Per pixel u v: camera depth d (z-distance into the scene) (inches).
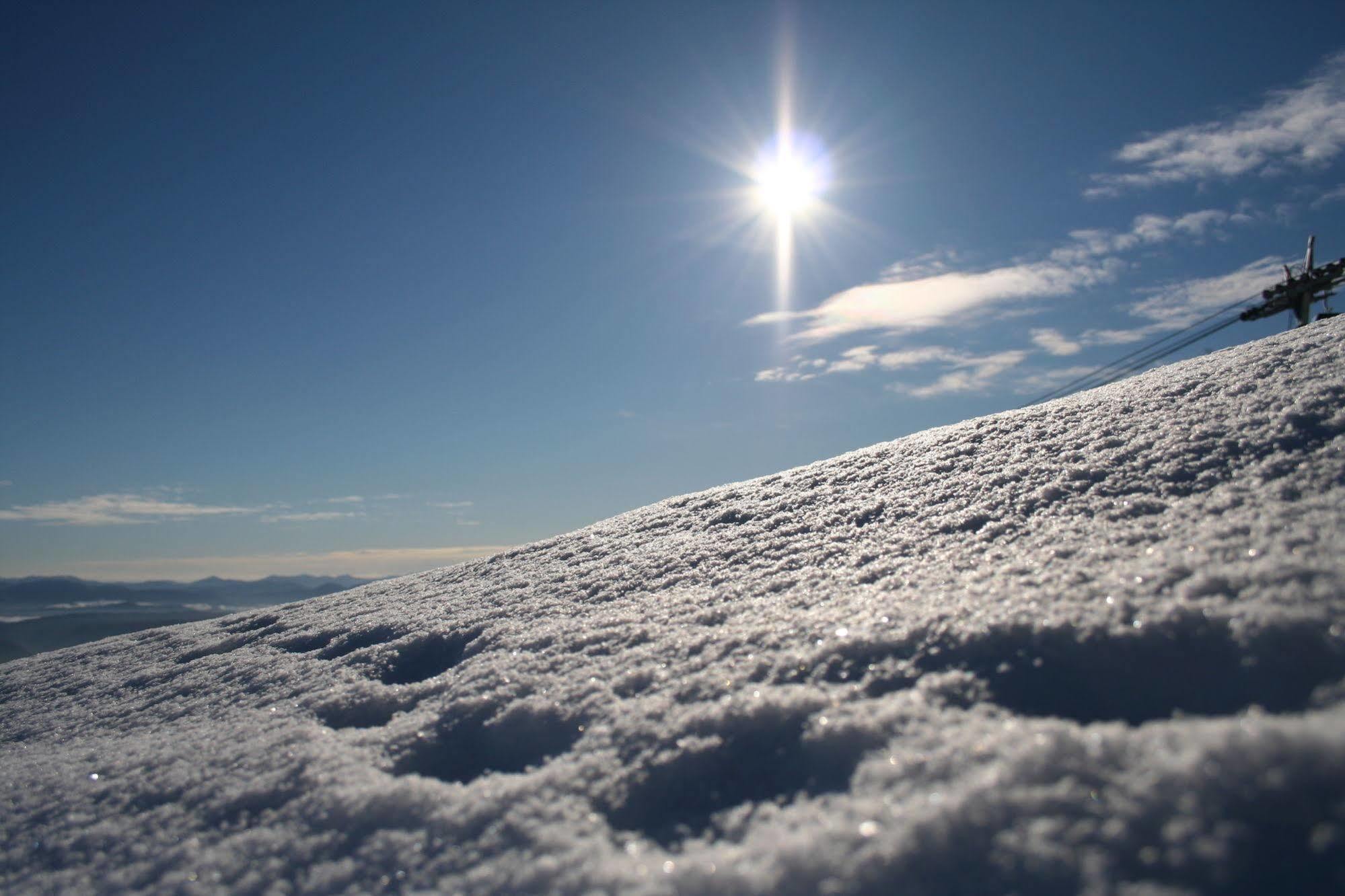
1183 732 54.2
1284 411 128.8
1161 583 82.3
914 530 137.4
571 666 108.1
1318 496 96.7
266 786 87.0
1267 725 51.4
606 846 63.3
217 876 69.7
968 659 79.0
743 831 61.4
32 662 230.2
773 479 242.2
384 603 208.1
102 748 119.6
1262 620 68.9
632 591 149.3
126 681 176.2
